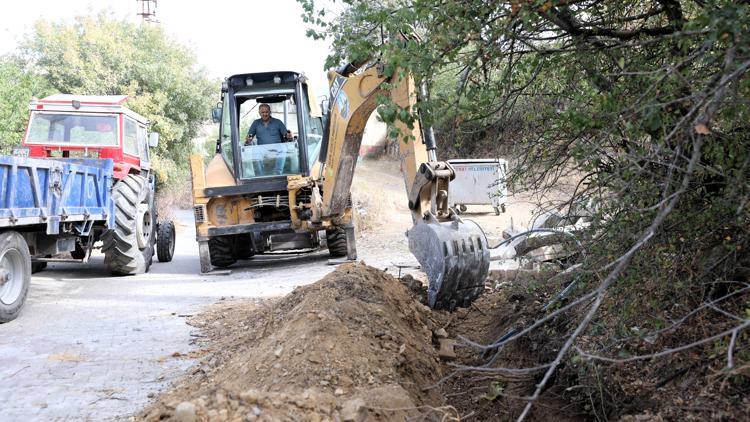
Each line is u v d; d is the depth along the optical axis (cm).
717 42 330
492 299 689
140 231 1258
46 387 529
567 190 466
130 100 2611
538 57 412
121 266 1198
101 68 2652
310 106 1331
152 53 2914
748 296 389
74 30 2716
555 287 504
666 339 408
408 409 396
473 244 614
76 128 1260
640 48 408
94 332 718
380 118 407
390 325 537
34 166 836
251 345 572
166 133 2723
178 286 1052
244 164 1272
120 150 1258
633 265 378
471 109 429
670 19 392
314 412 365
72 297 941
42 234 954
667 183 313
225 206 1278
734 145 344
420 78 401
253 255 1481
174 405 359
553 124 450
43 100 1268
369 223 1798
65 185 937
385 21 397
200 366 558
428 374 509
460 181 1784
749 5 314
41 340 682
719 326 382
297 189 1238
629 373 415
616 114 356
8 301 774
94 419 459
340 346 464
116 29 2898
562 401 447
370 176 2947
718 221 375
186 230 2373
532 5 361
